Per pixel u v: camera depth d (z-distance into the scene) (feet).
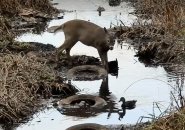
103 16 133.80
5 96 81.10
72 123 76.64
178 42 106.01
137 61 103.09
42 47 109.50
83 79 93.15
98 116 78.64
